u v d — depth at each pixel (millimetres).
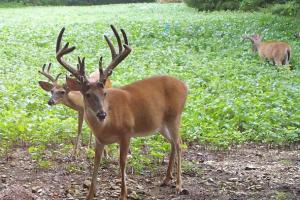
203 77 14375
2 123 9000
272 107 11344
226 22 26000
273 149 9375
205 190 7266
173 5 45625
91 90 6355
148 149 8891
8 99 10961
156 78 7266
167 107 7211
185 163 8156
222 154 9008
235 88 13102
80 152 8648
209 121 10242
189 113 10680
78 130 8484
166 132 7371
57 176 7605
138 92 6918
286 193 7148
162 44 20203
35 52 18031
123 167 6699
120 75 14125
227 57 17828
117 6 47594
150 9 40812
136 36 22375
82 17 33719
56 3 51938
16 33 23109
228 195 7086
